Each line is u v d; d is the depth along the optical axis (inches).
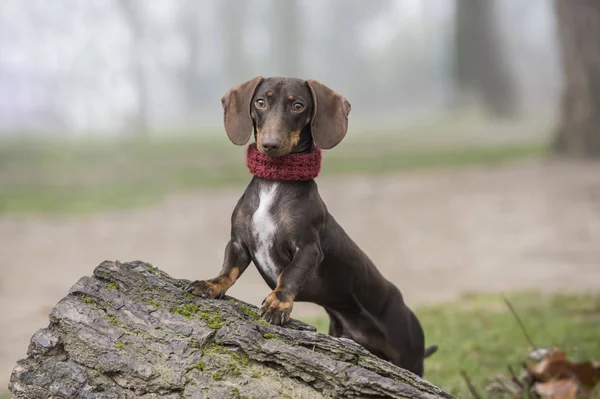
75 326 153.3
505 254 465.7
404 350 205.3
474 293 374.0
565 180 740.7
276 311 156.7
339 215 609.3
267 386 146.5
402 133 1530.5
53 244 512.1
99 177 895.7
